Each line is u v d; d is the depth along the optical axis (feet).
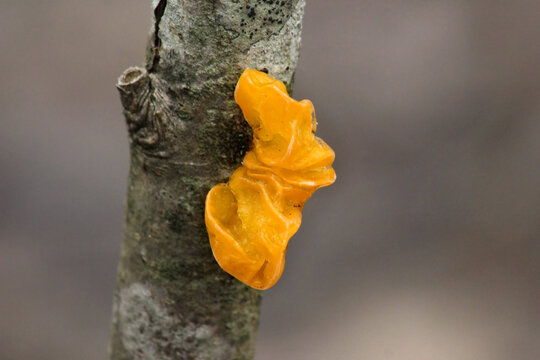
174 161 1.02
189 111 1.01
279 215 1.01
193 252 1.05
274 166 1.01
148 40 1.02
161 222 1.04
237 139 1.02
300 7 1.01
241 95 1.00
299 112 1.00
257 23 1.00
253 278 1.02
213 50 1.00
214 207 1.02
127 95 1.01
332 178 1.02
